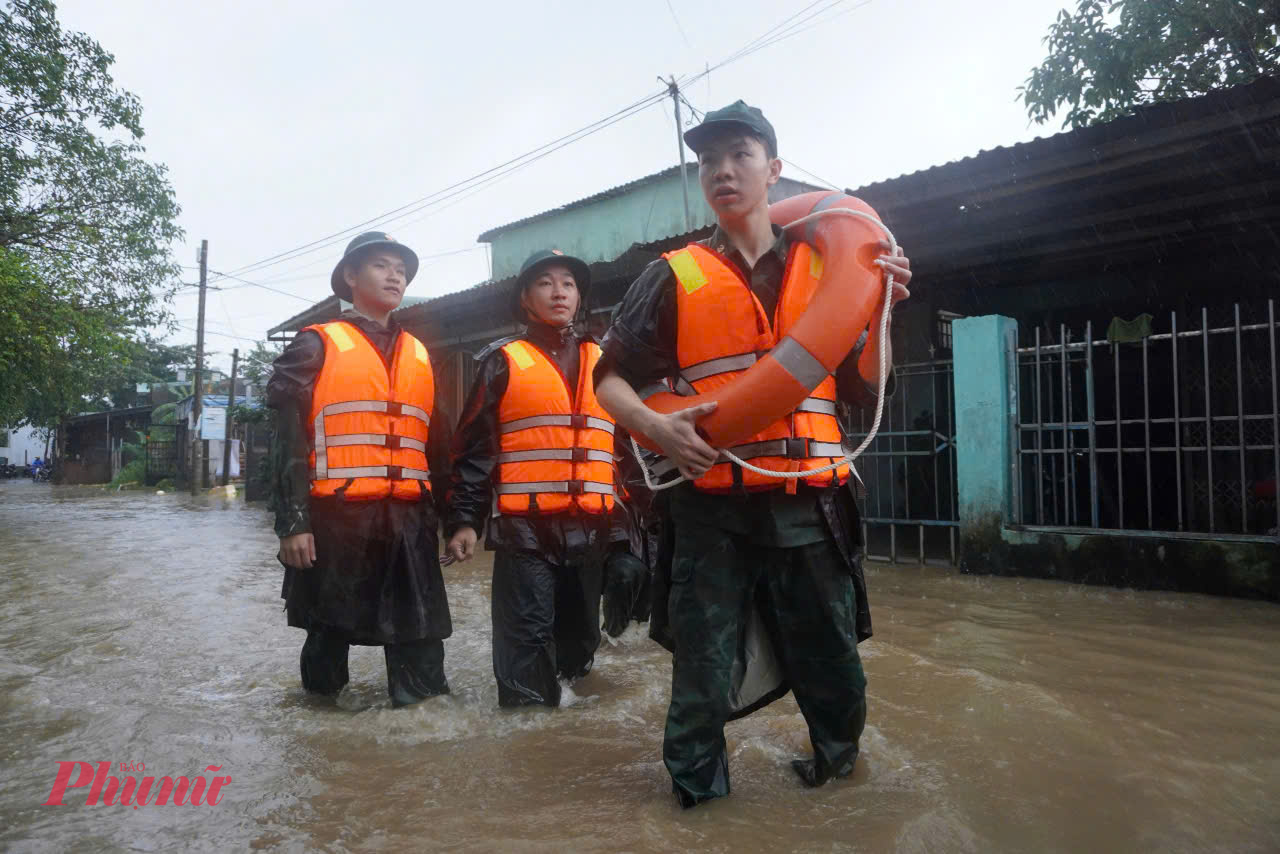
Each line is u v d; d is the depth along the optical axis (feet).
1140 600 17.78
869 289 6.73
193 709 11.02
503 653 11.18
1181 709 10.12
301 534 10.94
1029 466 23.49
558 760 8.91
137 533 39.65
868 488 27.09
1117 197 21.84
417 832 7.03
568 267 12.32
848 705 7.58
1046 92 33.30
